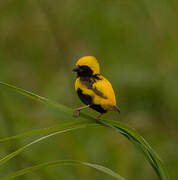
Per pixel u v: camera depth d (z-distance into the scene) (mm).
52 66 14195
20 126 11859
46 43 14453
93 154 11953
